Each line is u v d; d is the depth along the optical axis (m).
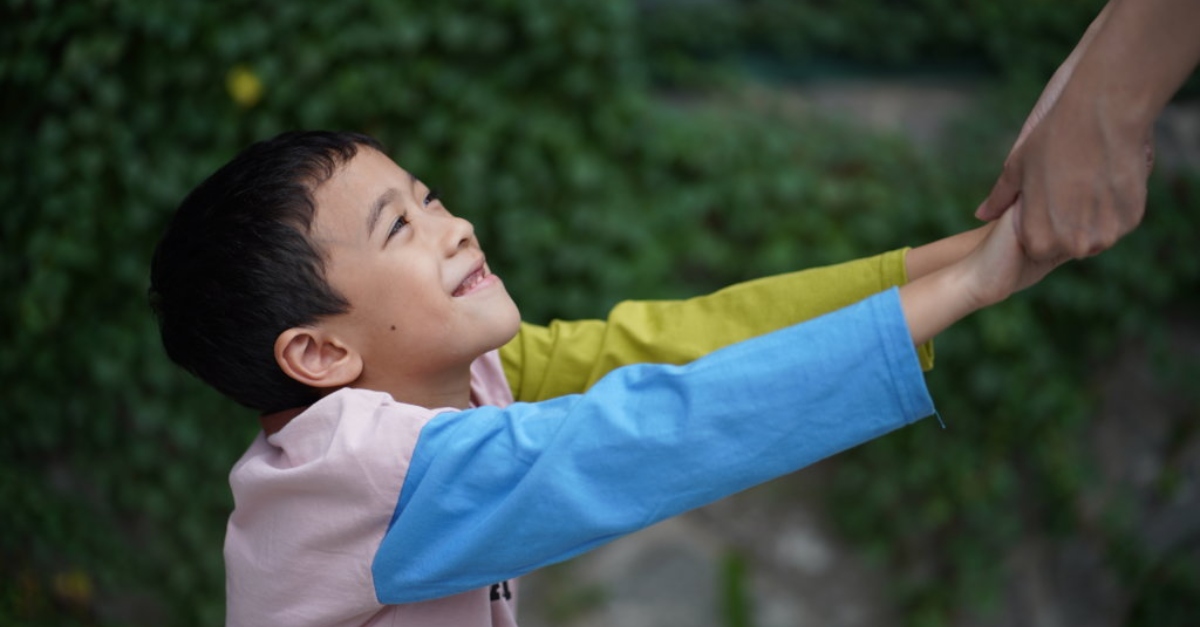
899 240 3.01
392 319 1.18
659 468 0.98
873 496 3.05
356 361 1.20
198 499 2.96
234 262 1.18
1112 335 3.07
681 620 3.03
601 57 2.92
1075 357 3.08
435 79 2.80
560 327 1.47
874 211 3.02
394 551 1.08
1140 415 3.12
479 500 1.04
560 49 2.87
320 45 2.74
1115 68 0.95
